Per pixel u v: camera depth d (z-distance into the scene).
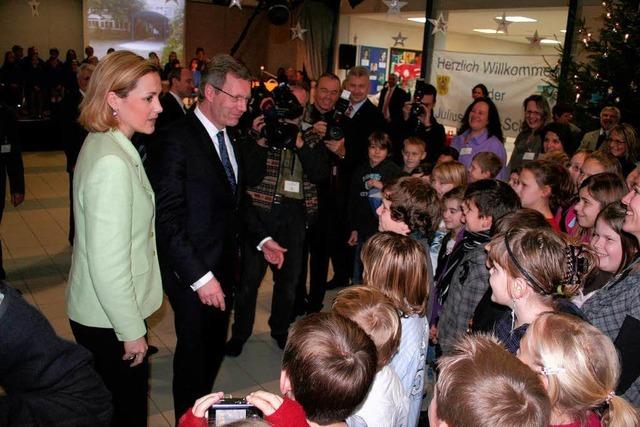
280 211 3.28
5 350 0.99
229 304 2.54
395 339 1.53
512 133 6.72
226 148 2.42
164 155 2.22
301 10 11.33
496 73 6.76
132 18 13.38
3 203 4.11
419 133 4.68
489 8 7.99
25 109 11.63
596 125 5.43
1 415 0.94
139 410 2.03
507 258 1.66
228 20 14.13
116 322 1.81
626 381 1.56
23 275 4.41
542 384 1.15
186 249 2.19
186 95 5.07
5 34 12.73
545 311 1.54
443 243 2.75
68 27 13.26
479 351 1.20
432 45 8.62
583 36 5.73
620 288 1.73
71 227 5.07
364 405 1.46
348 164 4.20
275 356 3.42
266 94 3.19
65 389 1.04
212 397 1.22
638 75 5.14
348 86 4.25
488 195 2.24
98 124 1.83
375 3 10.55
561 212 3.20
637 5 5.24
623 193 2.49
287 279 3.41
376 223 3.78
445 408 1.13
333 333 1.25
